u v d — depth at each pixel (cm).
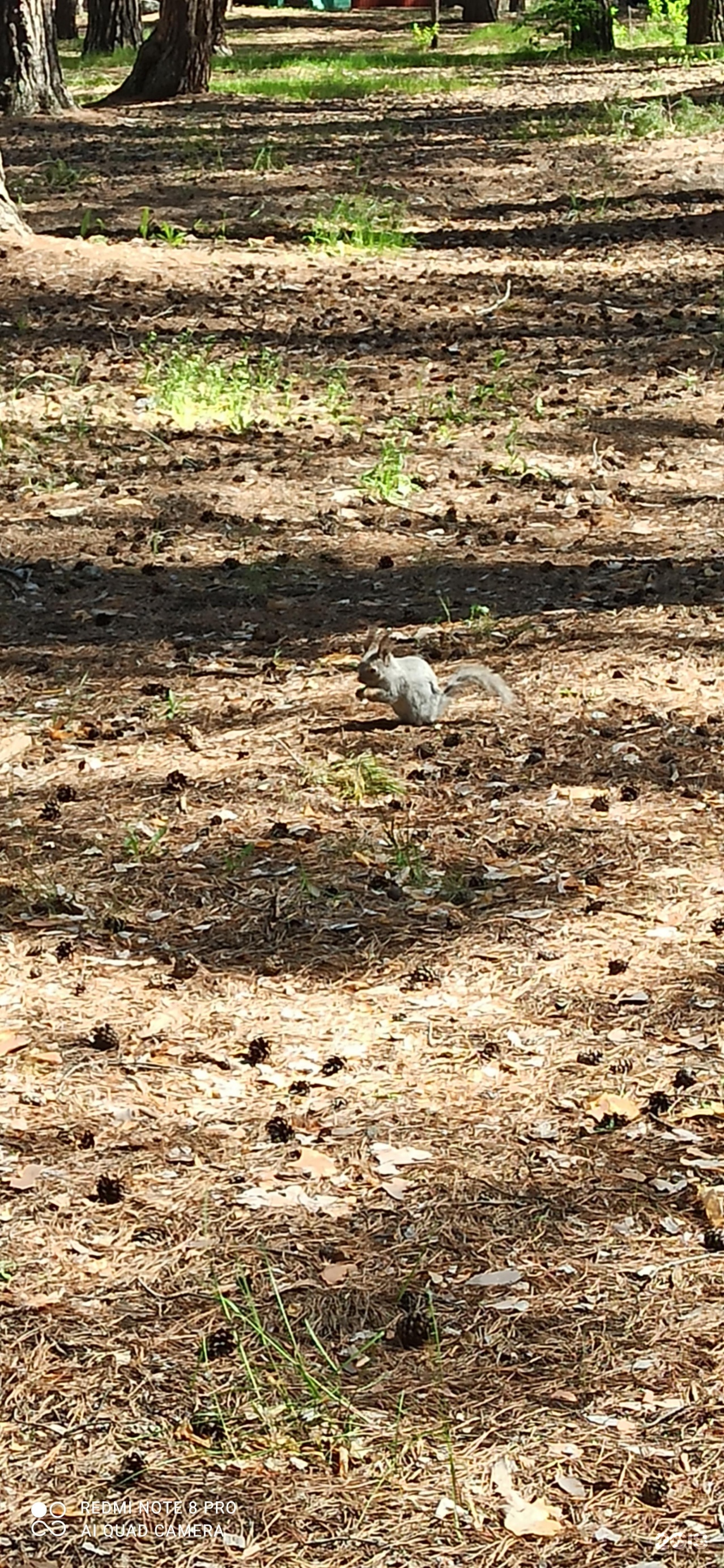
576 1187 576
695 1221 568
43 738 734
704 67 2705
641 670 770
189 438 973
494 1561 512
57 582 837
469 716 744
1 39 2284
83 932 649
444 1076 604
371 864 672
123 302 1199
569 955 639
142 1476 524
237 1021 620
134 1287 555
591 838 682
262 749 725
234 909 657
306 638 794
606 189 1722
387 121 2222
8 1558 512
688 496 916
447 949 642
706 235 1505
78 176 1756
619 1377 539
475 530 885
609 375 1076
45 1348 544
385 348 1130
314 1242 564
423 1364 542
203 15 2517
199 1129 589
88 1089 599
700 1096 596
